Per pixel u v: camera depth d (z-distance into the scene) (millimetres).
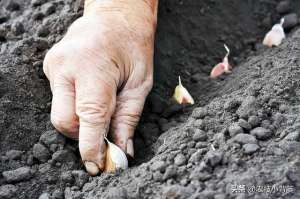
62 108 491
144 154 525
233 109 519
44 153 514
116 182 475
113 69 500
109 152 486
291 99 517
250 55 662
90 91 483
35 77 556
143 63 526
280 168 446
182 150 482
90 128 477
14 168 505
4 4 655
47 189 497
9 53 570
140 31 534
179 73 630
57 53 502
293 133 473
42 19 618
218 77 620
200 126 504
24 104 538
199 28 674
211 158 455
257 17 714
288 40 623
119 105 512
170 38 651
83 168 512
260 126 495
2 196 483
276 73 549
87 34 511
